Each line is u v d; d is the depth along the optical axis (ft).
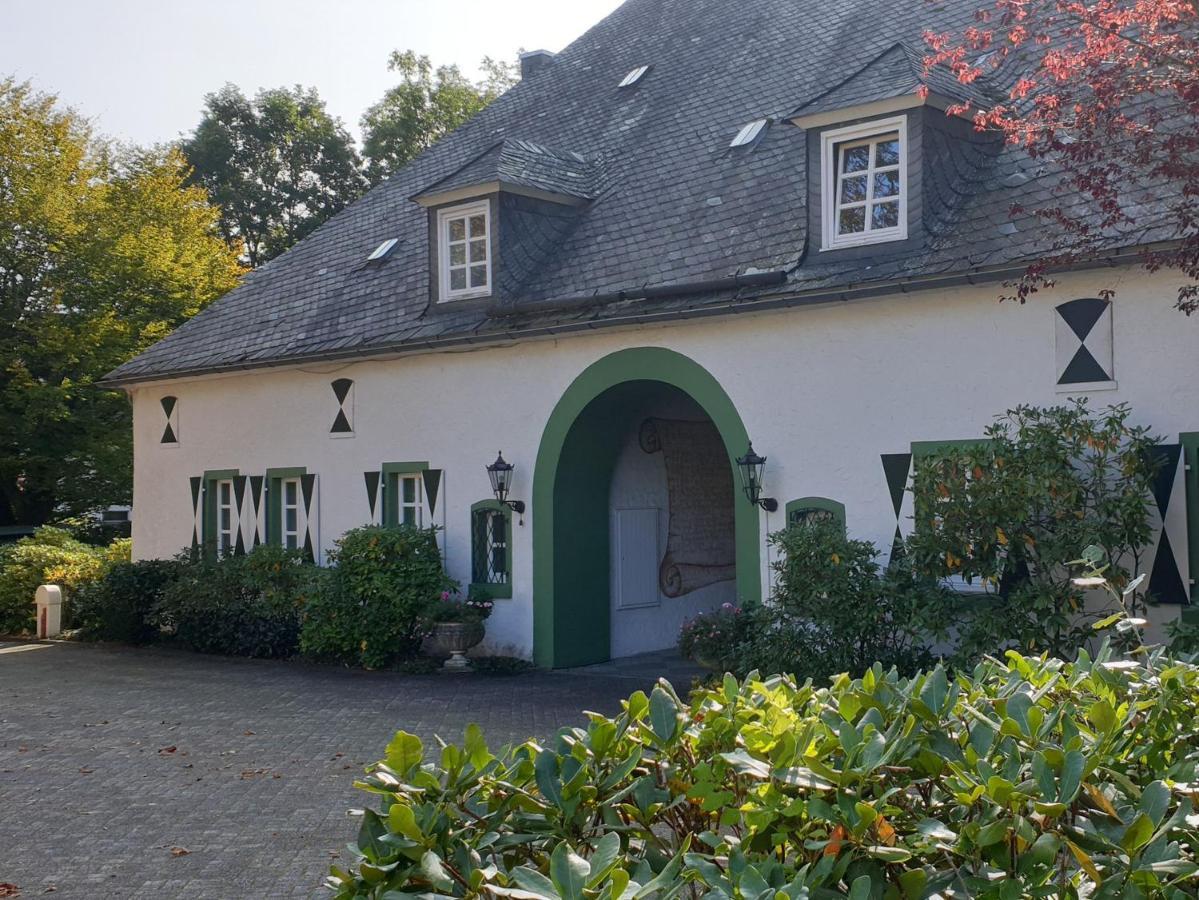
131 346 86.33
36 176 85.05
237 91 131.13
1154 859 9.23
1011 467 30.45
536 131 58.75
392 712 36.37
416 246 54.95
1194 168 24.76
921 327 35.12
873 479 36.01
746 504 38.75
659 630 49.70
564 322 41.96
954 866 9.70
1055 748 9.74
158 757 30.89
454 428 47.65
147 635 55.52
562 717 35.06
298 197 131.95
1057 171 34.19
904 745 10.23
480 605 46.16
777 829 10.08
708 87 52.13
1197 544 29.96
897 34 46.78
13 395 81.20
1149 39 25.89
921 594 31.68
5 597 60.80
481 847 10.03
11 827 24.45
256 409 55.67
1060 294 32.42
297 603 48.60
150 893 20.21
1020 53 37.19
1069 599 29.27
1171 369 30.58
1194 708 12.24
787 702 11.76
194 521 58.80
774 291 36.96
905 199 35.83
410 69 128.47
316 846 22.74
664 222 44.19
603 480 46.70
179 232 96.07
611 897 8.21
